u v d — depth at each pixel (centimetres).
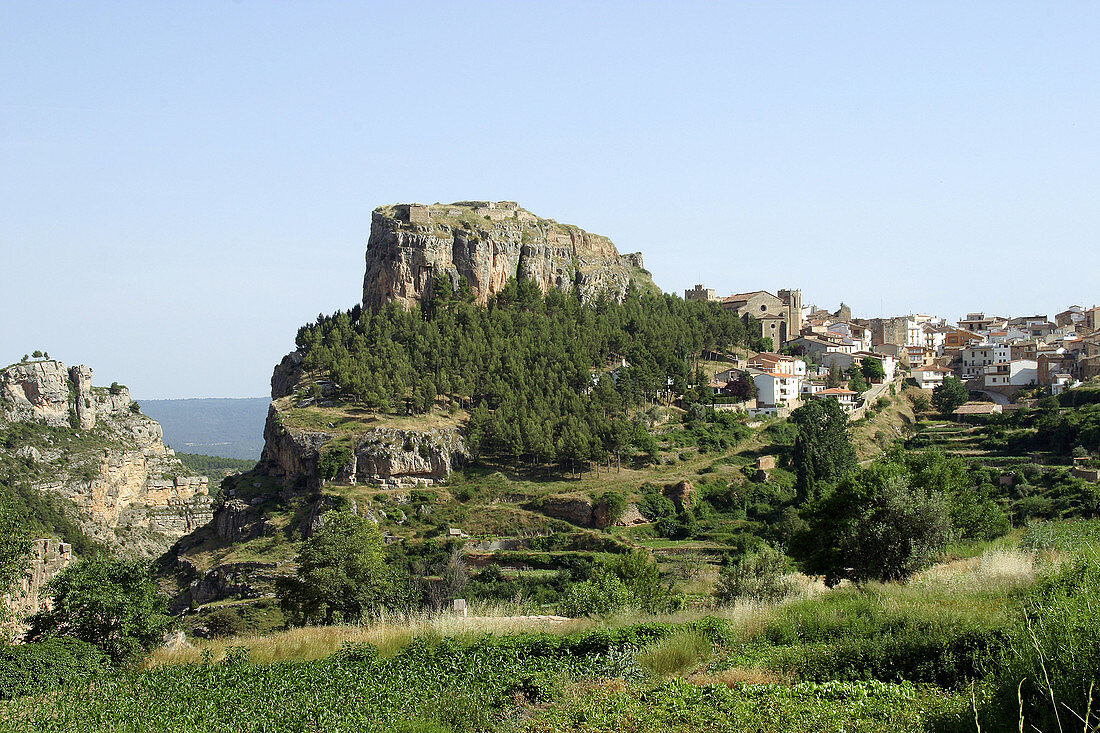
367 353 17288
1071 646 1948
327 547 5659
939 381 18950
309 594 5625
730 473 13912
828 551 4697
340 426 15000
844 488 4831
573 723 2461
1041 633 2075
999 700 2000
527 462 15100
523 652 3278
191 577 13362
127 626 4275
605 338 18700
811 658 2703
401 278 19800
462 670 3098
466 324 18312
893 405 17325
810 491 12750
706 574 9994
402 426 14812
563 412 15525
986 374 17625
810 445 13325
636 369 16838
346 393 16438
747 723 2233
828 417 14925
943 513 4147
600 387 16050
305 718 2747
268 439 16550
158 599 4638
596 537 11975
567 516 12825
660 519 12662
